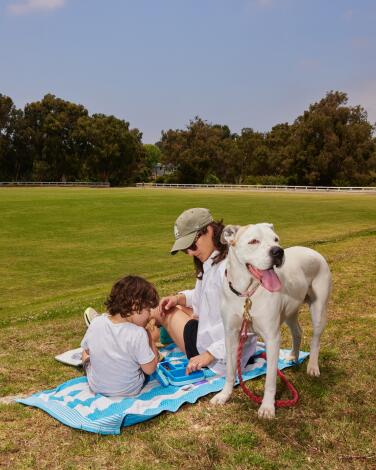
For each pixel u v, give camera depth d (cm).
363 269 968
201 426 387
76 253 1644
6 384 473
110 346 411
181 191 6344
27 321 748
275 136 9988
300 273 441
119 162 9488
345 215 2797
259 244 372
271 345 401
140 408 402
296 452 350
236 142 10619
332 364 511
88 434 375
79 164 9362
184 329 483
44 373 501
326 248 1279
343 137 8044
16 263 1470
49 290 1125
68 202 3775
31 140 9206
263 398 408
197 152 9575
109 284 1150
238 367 423
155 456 347
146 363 414
